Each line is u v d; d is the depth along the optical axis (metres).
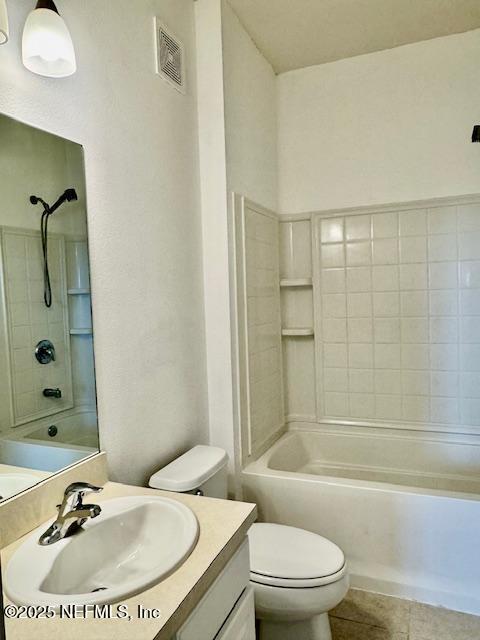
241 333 2.20
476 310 2.45
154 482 1.55
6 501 1.05
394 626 1.74
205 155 2.08
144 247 1.65
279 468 2.47
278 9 2.15
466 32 2.40
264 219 2.54
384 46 2.53
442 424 2.55
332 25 2.30
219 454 1.79
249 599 1.17
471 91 2.41
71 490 1.07
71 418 1.30
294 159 2.79
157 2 1.75
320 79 2.71
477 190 2.42
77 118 1.32
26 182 1.16
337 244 2.71
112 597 0.82
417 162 2.54
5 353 1.11
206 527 1.09
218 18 2.02
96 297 1.40
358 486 1.97
